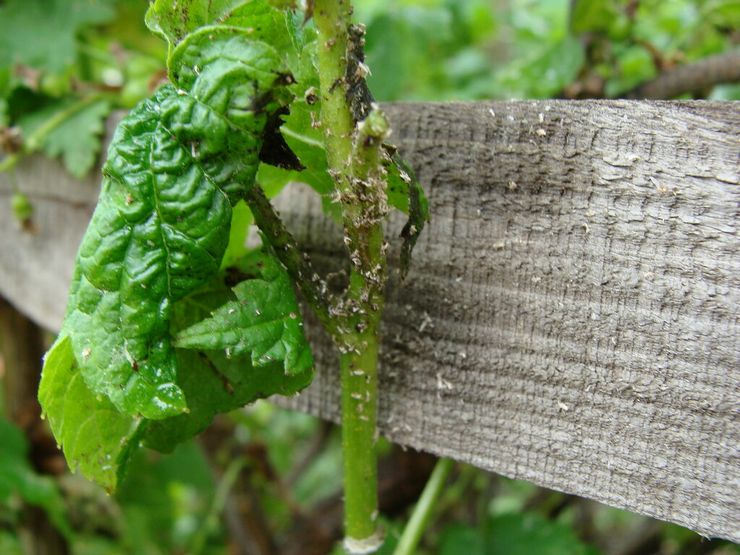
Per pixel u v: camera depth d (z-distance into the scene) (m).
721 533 0.22
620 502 0.23
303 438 0.76
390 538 0.32
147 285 0.21
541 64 0.39
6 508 0.50
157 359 0.21
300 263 0.24
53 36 0.39
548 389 0.24
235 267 0.25
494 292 0.24
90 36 0.46
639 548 0.48
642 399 0.23
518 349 0.24
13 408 0.48
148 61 0.38
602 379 0.23
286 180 0.25
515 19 0.56
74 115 0.36
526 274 0.24
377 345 0.25
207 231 0.21
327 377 0.28
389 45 0.48
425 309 0.26
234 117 0.21
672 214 0.22
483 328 0.25
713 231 0.21
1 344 0.47
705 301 0.22
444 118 0.25
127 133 0.21
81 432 0.24
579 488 0.24
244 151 0.22
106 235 0.21
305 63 0.22
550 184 0.23
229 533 0.54
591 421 0.23
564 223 0.23
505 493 0.64
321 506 0.49
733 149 0.21
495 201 0.24
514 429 0.25
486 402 0.25
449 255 0.25
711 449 0.22
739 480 0.22
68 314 0.22
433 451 0.26
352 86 0.21
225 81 0.21
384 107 0.26
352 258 0.23
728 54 0.35
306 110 0.23
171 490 0.63
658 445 0.23
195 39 0.21
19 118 0.37
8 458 0.43
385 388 0.27
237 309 0.22
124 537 0.58
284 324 0.22
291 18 0.22
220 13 0.22
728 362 0.21
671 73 0.37
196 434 0.26
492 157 0.24
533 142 0.23
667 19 0.46
